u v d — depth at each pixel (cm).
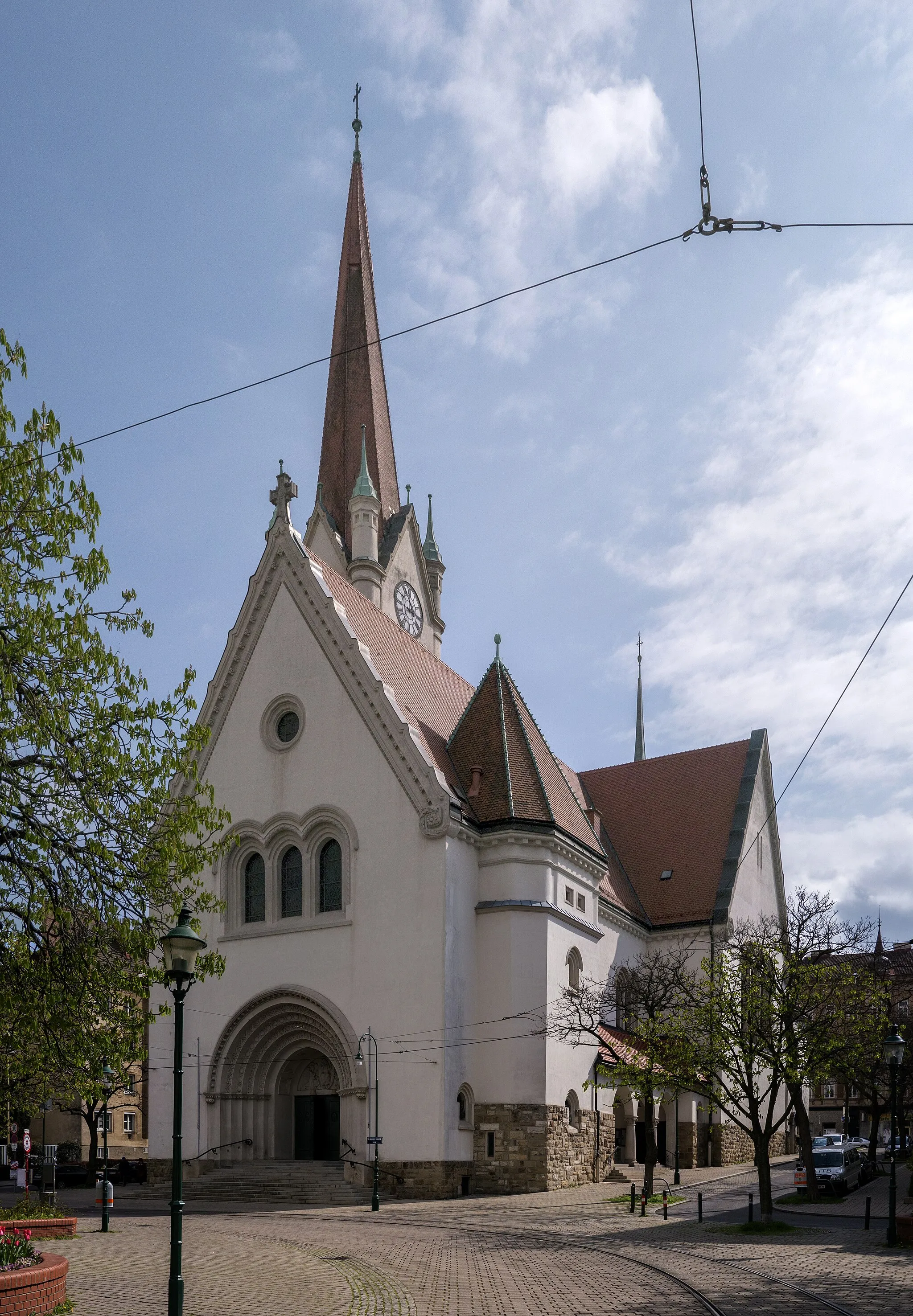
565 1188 4762
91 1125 5522
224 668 5416
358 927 4822
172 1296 1642
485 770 5175
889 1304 2070
